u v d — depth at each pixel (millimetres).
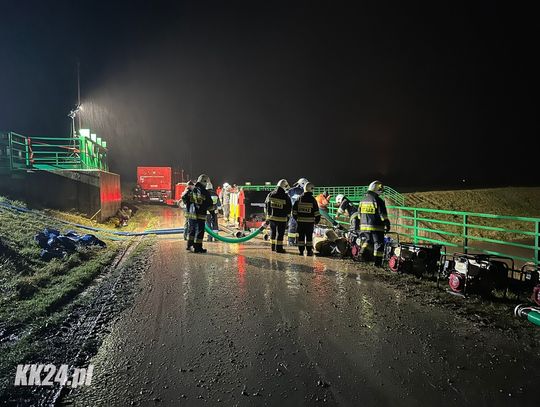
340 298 6305
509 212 48344
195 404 3309
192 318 5363
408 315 5504
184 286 7047
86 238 10484
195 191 10672
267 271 8320
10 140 15703
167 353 4277
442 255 8117
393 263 8156
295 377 3756
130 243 12578
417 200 45250
